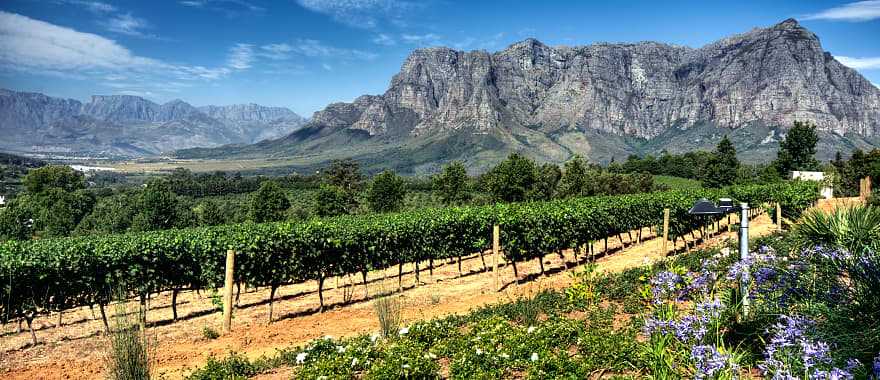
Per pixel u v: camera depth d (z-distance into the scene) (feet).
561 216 66.44
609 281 44.52
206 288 49.65
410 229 59.77
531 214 64.28
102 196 364.58
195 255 47.73
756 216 107.65
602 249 88.28
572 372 22.49
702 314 20.22
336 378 22.89
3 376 30.60
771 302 20.27
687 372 19.56
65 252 43.32
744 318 21.48
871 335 15.80
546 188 297.94
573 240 68.64
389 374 22.49
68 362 33.27
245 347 35.45
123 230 230.27
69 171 373.20
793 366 16.10
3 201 356.79
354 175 372.79
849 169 169.48
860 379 14.83
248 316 47.60
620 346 24.47
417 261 61.00
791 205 82.94
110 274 44.16
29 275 40.27
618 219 78.89
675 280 22.56
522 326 31.40
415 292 56.24
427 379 22.98
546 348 25.44
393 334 30.89
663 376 19.15
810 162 277.44
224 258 48.24
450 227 65.26
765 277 20.68
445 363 26.02
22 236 227.40
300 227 55.16
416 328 30.04
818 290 18.54
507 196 292.40
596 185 284.82
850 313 16.75
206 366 27.84
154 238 52.24
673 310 22.54
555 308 37.37
